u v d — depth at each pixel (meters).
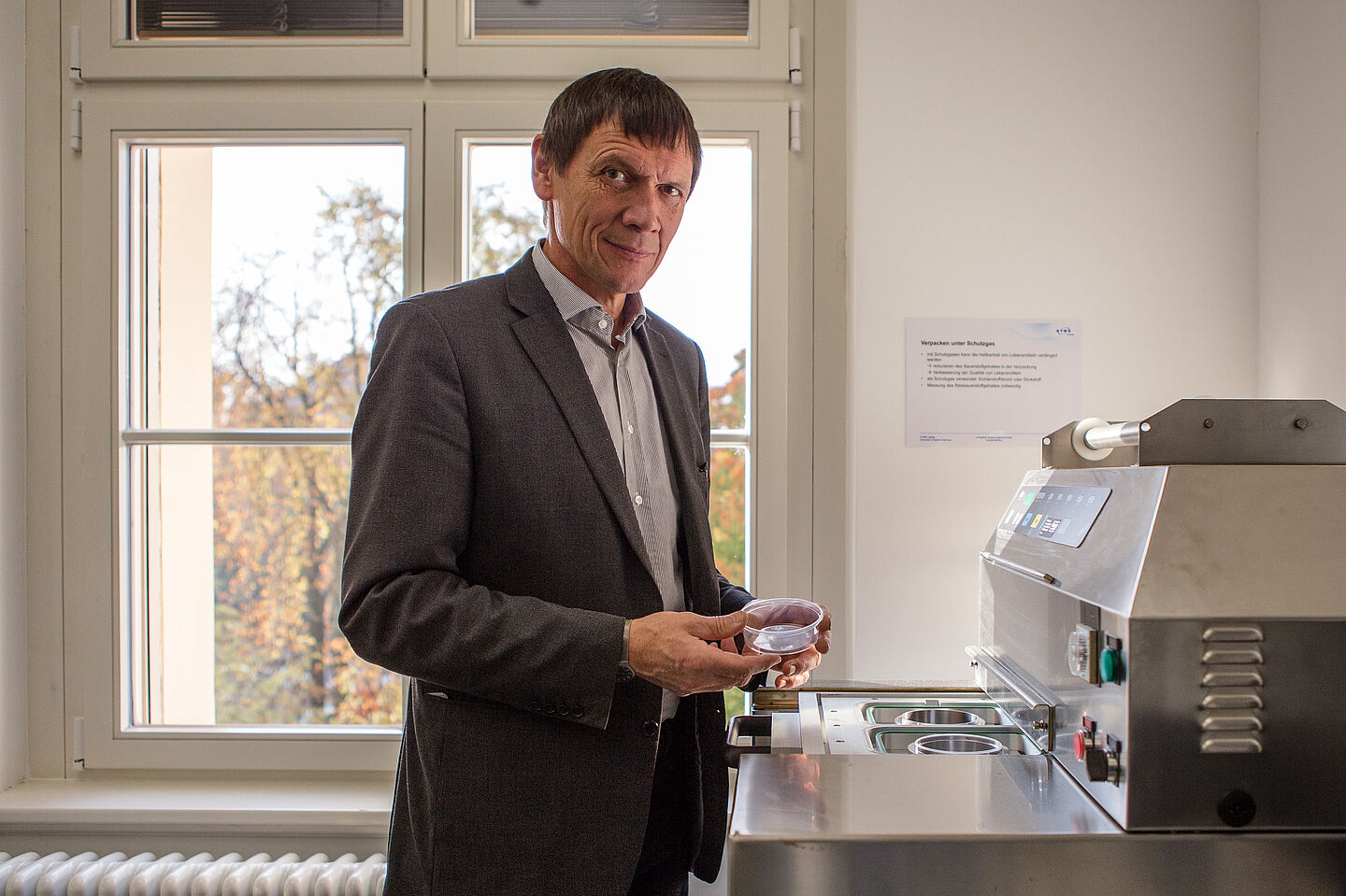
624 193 0.92
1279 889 0.73
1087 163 1.54
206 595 1.71
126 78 1.66
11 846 1.54
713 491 1.68
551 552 0.89
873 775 0.87
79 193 1.68
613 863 0.88
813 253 1.67
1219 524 0.77
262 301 1.70
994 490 1.53
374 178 1.69
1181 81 1.54
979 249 1.54
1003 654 1.11
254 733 1.66
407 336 0.89
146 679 1.71
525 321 0.95
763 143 1.65
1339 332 1.32
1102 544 0.84
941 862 0.73
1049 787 0.84
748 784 0.84
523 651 0.81
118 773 1.68
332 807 1.53
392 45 1.65
